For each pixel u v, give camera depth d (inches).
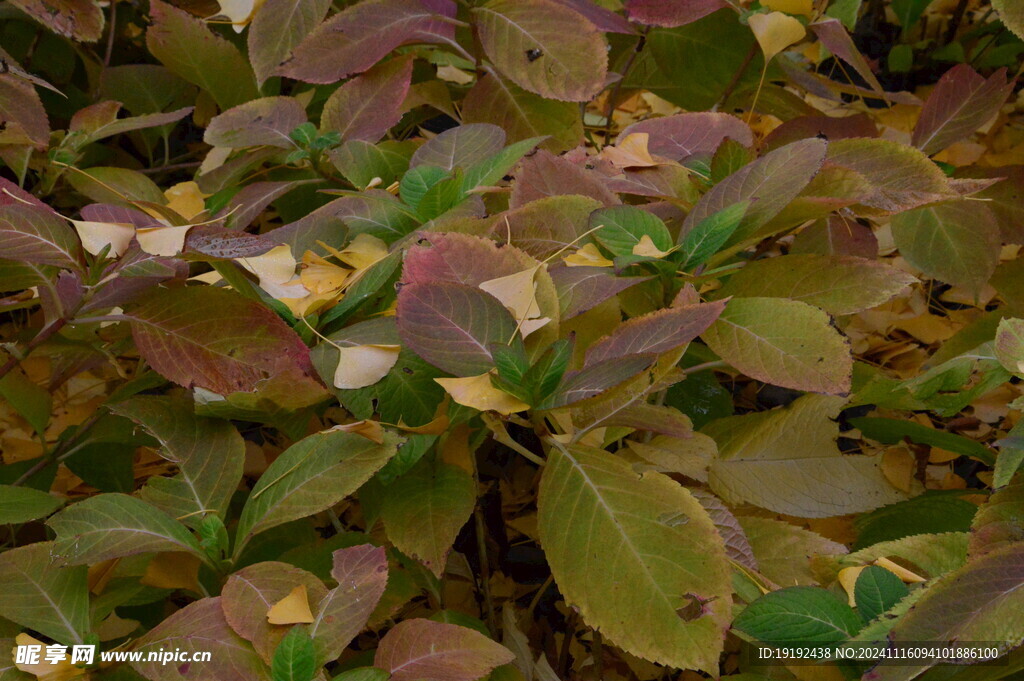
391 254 53.1
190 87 70.0
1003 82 61.0
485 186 55.3
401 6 61.8
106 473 59.3
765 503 54.1
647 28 68.1
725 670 56.6
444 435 51.2
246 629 47.2
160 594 53.2
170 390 61.7
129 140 82.0
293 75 60.7
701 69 68.4
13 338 69.3
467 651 47.2
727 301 50.7
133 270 51.7
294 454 50.2
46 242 50.4
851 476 54.3
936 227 60.2
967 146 91.4
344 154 59.5
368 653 52.4
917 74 102.0
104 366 69.8
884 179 54.9
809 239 61.1
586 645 58.9
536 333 50.4
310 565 51.1
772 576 51.6
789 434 54.9
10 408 67.9
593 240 53.7
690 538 47.8
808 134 60.6
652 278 51.6
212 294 51.2
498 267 51.4
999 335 49.7
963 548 49.0
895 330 78.3
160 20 63.6
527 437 58.4
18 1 58.4
